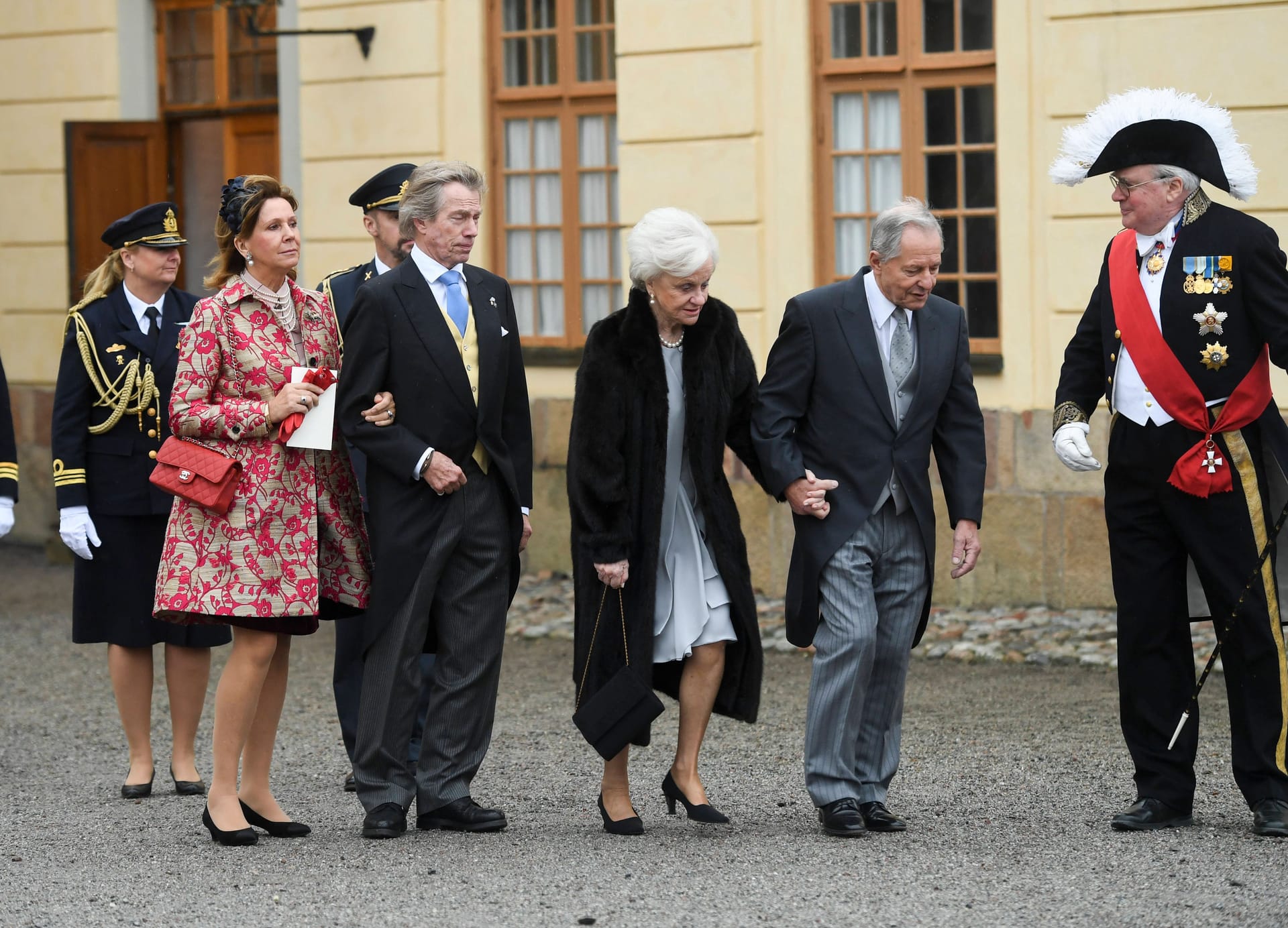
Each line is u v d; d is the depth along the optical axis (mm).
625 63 34406
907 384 17219
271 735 18047
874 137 32719
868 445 17109
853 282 17484
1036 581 30688
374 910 15094
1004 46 30797
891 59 32344
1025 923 14242
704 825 17953
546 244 36844
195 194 43656
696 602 17000
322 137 38188
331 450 17719
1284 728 16922
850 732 17203
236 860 16953
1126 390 17297
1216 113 17125
